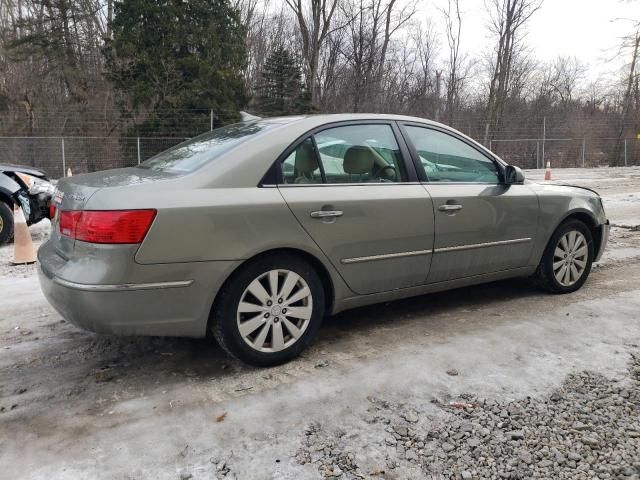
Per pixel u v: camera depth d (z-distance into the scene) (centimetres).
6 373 329
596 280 529
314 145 346
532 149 2497
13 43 2427
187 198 293
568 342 368
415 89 3155
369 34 2803
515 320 412
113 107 2395
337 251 342
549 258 464
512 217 428
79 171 1909
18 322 417
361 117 374
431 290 402
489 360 340
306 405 285
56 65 2503
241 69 2569
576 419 271
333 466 234
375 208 354
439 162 404
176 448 248
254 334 324
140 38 2277
